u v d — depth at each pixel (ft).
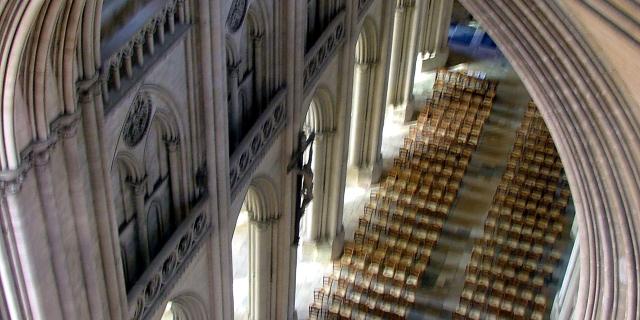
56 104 32.76
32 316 35.37
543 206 90.58
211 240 54.75
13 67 29.66
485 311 78.23
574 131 44.60
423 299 81.66
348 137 81.35
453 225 91.40
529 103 105.19
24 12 28.78
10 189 31.32
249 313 73.00
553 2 43.75
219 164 52.01
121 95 38.32
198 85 47.91
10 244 32.83
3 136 30.48
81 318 38.73
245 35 55.67
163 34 42.29
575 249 71.92
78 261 37.40
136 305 44.57
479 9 46.91
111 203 38.73
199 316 56.90
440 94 109.29
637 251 42.60
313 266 84.69
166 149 47.50
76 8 31.32
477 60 123.03
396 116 106.83
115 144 39.58
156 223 48.83
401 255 83.20
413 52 102.58
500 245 85.61
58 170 34.06
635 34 32.35
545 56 44.78
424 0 101.19
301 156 67.31
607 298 44.78
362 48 85.71
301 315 79.51
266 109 58.95
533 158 96.99
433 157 96.63
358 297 78.54
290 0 57.82
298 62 61.87
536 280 81.76
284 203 67.46
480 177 99.14
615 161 42.96
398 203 89.45
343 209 88.28
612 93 41.81
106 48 37.24
